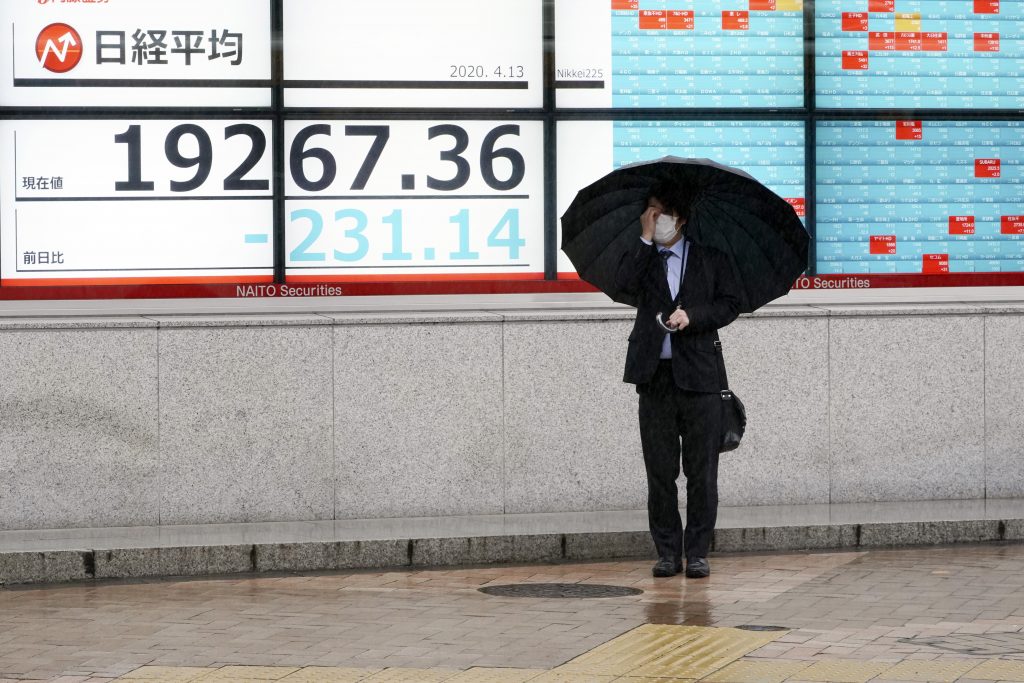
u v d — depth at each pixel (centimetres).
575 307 1619
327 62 1588
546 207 1623
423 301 1602
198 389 1515
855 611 1145
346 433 1542
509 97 1619
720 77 1658
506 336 1569
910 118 1692
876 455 1639
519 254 1623
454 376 1561
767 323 1614
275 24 1577
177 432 1512
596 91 1634
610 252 1312
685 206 1278
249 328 1523
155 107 1560
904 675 927
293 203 1582
